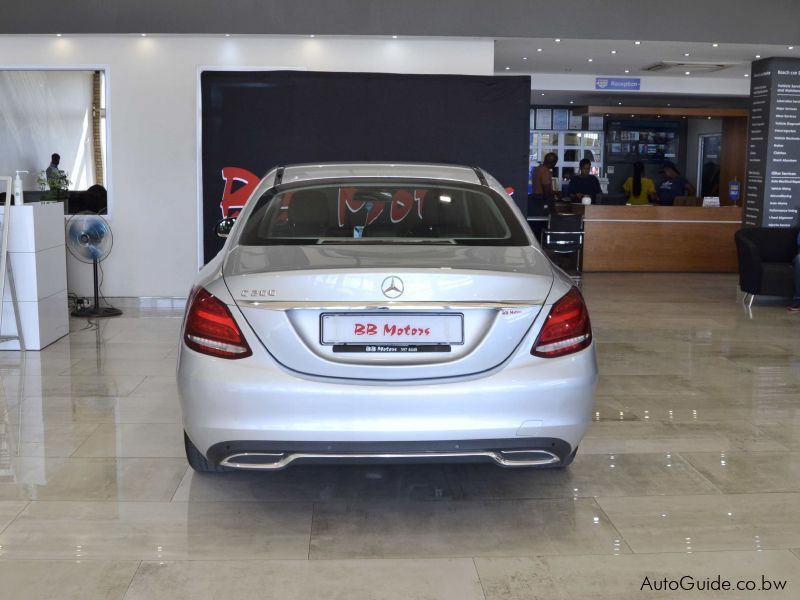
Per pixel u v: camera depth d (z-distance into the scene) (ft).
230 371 9.37
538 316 9.62
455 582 9.07
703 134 58.08
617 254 42.52
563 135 56.44
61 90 28.71
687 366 20.13
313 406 9.30
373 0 27.35
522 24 28.02
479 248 10.68
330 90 25.71
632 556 9.71
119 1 27.20
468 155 26.08
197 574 9.20
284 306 9.37
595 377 9.91
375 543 10.02
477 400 9.36
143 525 10.47
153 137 28.50
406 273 9.41
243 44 28.12
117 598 8.67
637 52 32.89
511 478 12.20
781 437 14.37
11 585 8.93
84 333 24.06
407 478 12.14
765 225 32.65
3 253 20.52
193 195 28.68
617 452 13.47
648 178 56.65
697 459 13.15
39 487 11.74
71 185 29.22
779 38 29.32
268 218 11.37
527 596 8.77
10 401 16.40
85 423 14.87
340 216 11.45
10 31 27.40
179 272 29.04
